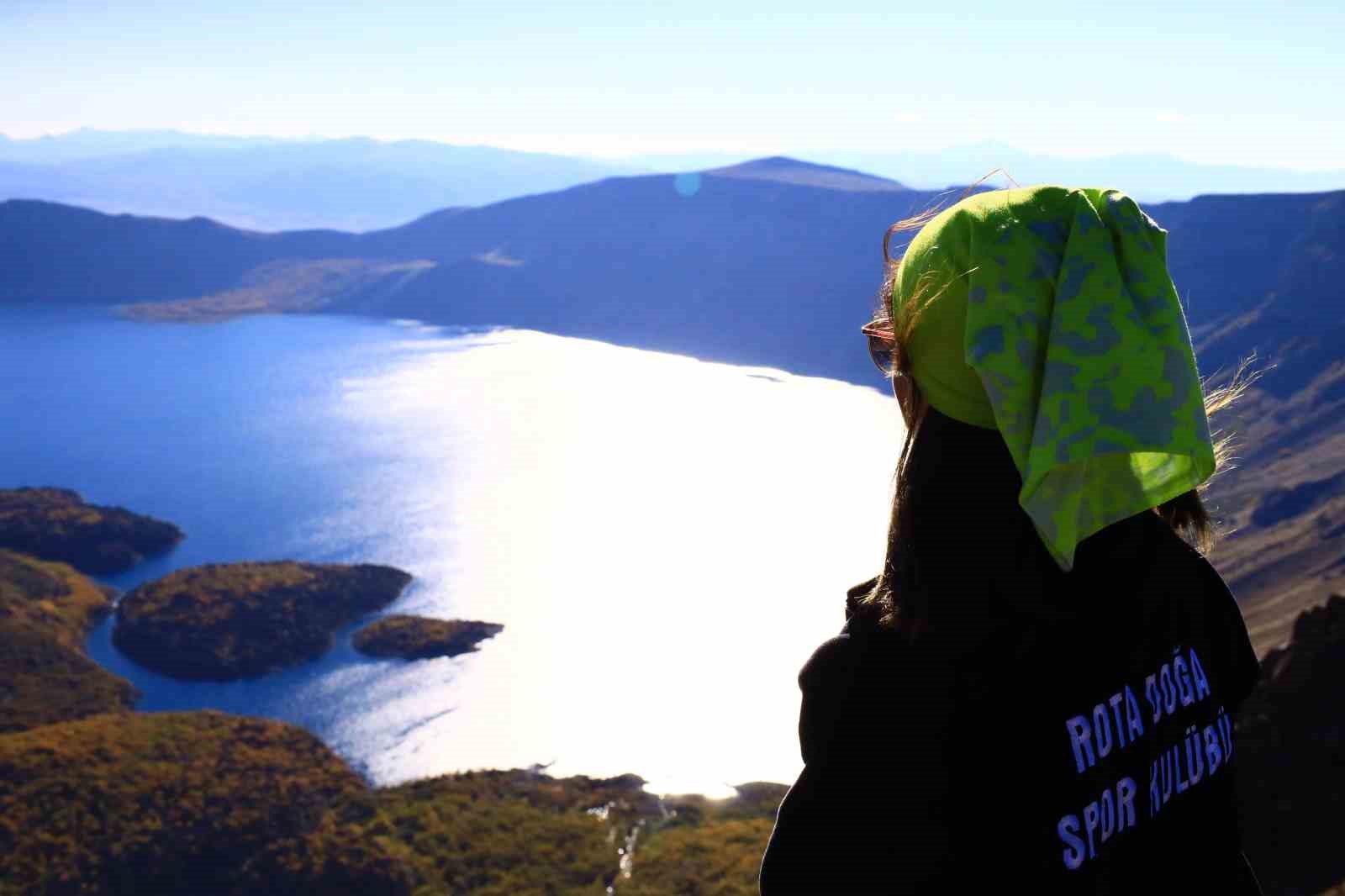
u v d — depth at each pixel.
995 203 1.90
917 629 1.84
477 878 95.50
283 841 101.00
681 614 184.75
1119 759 1.86
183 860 97.94
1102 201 1.89
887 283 2.15
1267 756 29.89
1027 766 1.80
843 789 1.87
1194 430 1.75
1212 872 2.04
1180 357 1.79
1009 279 1.79
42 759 112.88
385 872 95.81
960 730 1.82
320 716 153.12
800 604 186.88
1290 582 169.50
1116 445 1.68
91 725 125.00
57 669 172.12
